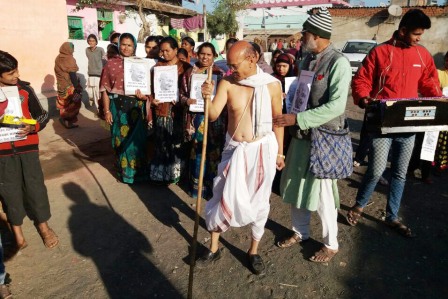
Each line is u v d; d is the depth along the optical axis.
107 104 4.43
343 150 2.86
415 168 5.00
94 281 2.87
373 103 3.18
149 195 4.39
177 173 4.64
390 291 2.83
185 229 3.65
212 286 2.86
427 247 3.41
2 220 3.71
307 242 3.46
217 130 4.04
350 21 21.17
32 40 7.96
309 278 2.96
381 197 4.45
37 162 3.06
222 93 2.64
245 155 2.62
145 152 4.64
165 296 2.74
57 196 4.31
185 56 5.13
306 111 2.67
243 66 2.48
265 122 2.60
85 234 3.51
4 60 2.64
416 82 3.30
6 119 2.69
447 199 4.42
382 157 3.37
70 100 7.23
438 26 18.70
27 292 2.73
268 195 2.78
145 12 15.03
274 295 2.78
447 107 3.12
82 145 6.38
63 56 7.05
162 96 4.28
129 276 2.94
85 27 12.40
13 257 3.12
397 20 19.91
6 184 2.95
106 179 4.86
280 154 2.83
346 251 3.33
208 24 23.20
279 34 32.69
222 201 2.63
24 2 7.69
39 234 3.47
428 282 2.93
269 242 3.47
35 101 2.98
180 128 4.51
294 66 4.91
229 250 3.31
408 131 3.14
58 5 8.42
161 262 3.12
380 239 3.53
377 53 3.29
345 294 2.79
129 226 3.67
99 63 8.95
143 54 10.82
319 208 3.03
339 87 2.60
